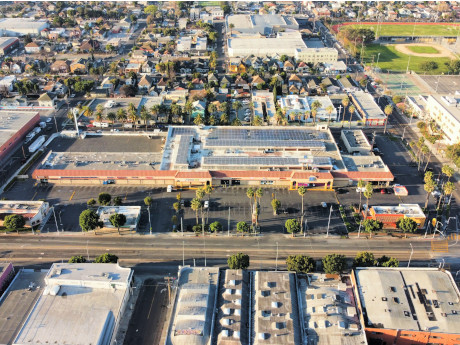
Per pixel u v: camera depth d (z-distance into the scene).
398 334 156.38
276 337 153.50
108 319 165.50
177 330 155.50
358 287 172.75
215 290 174.50
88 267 186.75
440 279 176.50
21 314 172.88
